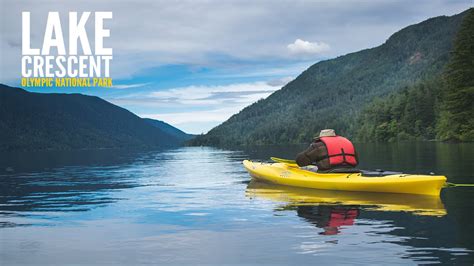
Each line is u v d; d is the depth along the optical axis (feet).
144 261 18.61
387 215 27.99
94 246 21.43
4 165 110.32
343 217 27.71
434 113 302.45
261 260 18.37
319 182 42.88
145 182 55.26
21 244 22.07
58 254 20.06
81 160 140.77
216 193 42.19
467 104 201.46
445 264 17.01
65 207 34.73
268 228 24.82
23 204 36.86
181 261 18.49
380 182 38.22
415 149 130.21
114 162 117.60
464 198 34.30
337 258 18.29
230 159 118.52
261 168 53.98
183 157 144.97
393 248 19.53
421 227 23.85
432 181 35.63
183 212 31.19
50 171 81.25
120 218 29.25
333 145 42.50
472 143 166.30
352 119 579.48
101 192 44.96
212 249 20.36
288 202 34.91
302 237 22.29
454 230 22.76
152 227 25.93
